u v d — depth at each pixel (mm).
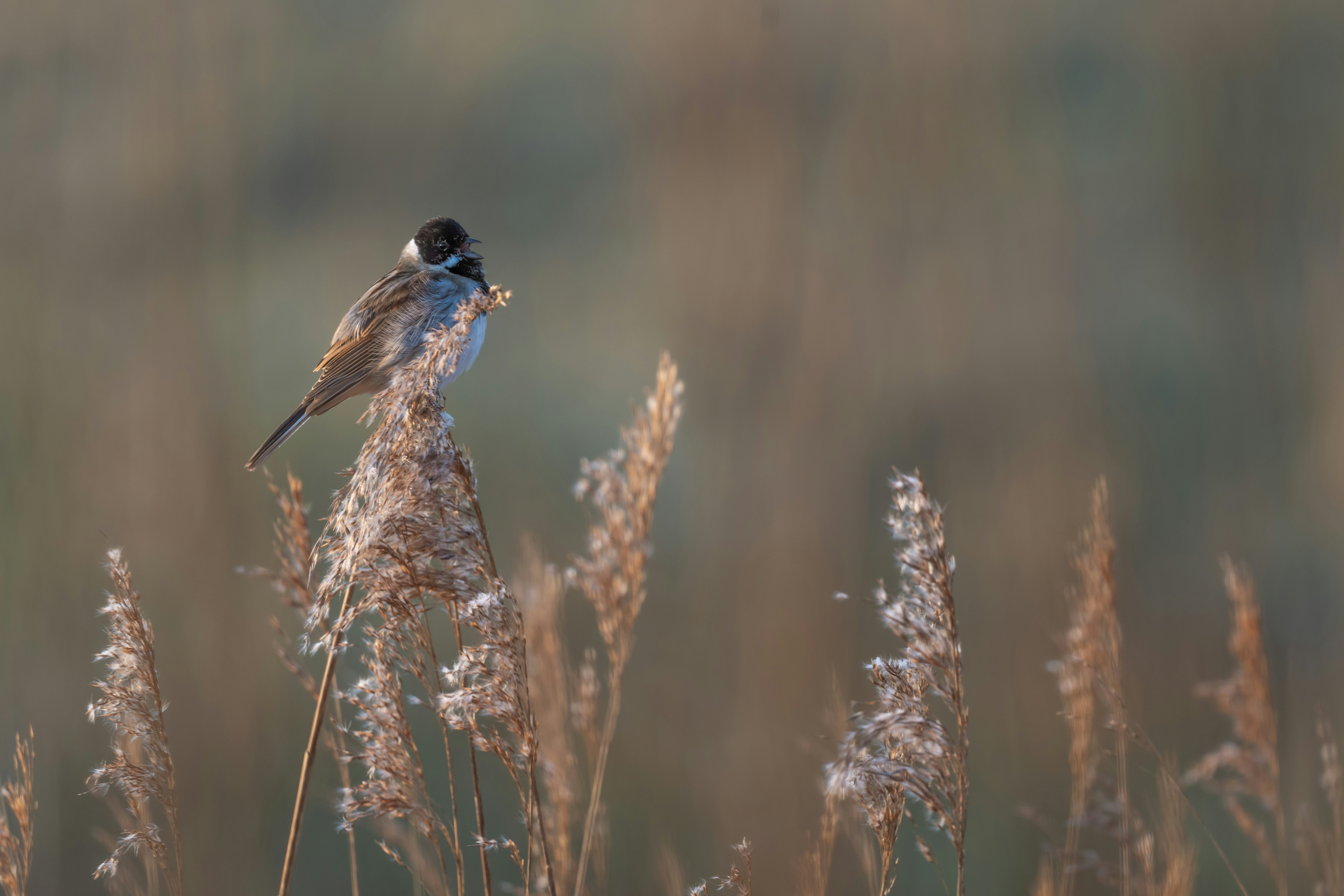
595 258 19625
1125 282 15227
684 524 12625
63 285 14016
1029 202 15672
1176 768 7703
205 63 15633
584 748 7520
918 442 13125
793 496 12133
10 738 9148
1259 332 13742
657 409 5598
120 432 11891
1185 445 13023
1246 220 14648
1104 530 5500
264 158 19969
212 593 10617
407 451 4035
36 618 10148
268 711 9938
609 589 5621
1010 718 9492
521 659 3982
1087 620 5535
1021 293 14688
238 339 14445
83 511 11211
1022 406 13289
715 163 14961
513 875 8656
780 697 9266
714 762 8719
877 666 3855
